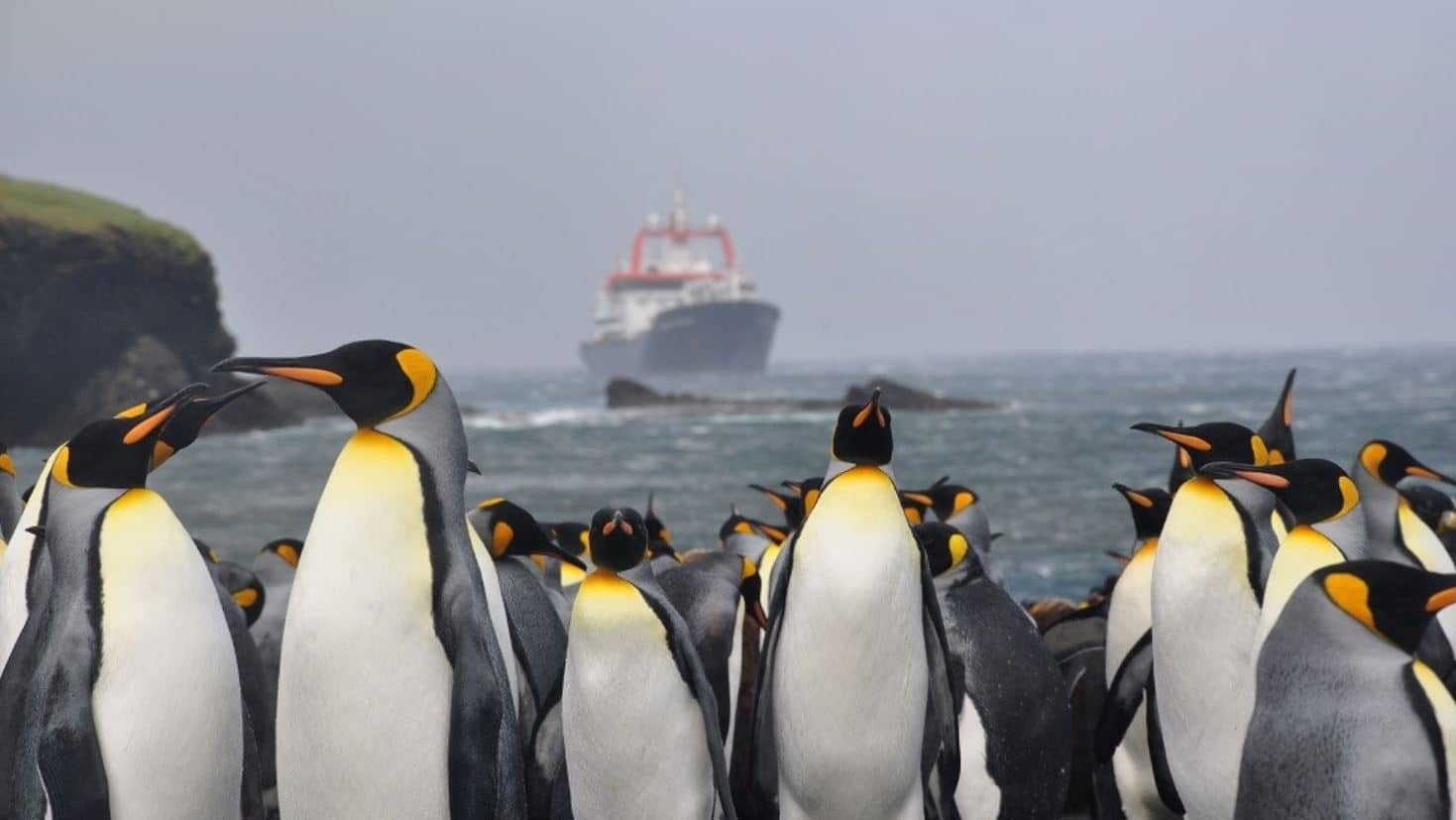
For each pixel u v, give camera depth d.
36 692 8.66
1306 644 7.98
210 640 8.94
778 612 10.39
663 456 83.69
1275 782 7.91
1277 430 14.73
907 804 10.29
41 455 92.00
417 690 8.84
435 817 8.91
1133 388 183.38
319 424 119.00
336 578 8.83
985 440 89.69
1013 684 11.39
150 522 8.98
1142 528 12.59
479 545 10.83
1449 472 60.59
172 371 105.62
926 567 10.29
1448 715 7.61
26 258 96.75
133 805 8.65
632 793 10.09
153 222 106.06
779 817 10.73
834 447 10.37
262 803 9.53
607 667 9.98
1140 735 11.88
